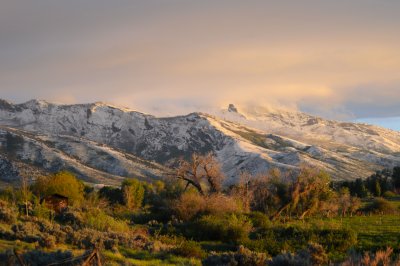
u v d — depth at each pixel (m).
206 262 22.34
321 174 62.84
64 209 45.94
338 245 32.84
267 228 42.72
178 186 69.06
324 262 22.91
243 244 34.50
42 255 19.53
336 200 66.62
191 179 65.25
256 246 33.81
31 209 41.19
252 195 60.12
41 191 61.06
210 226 38.75
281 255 19.28
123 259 23.55
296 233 38.09
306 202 60.91
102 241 27.39
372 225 48.78
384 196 111.44
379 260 16.72
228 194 63.69
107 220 39.56
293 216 61.62
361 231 42.06
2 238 26.09
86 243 27.42
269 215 57.59
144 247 29.86
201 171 65.06
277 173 63.41
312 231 37.28
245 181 62.47
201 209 48.94
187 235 39.41
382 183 119.25
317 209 62.56
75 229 33.53
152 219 50.53
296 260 18.81
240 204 56.03
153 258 26.52
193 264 24.06
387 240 35.81
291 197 59.31
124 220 48.12
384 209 69.69
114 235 31.50
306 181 60.72
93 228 36.66
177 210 49.31
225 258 22.03
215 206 49.03
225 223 39.41
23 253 19.56
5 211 31.55
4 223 30.17
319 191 61.88
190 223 43.03
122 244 29.80
